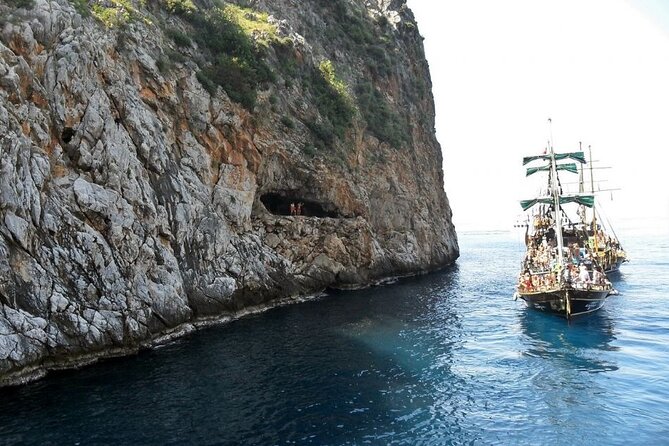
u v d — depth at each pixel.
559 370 21.12
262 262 36.59
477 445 14.46
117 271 23.06
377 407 17.25
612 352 23.64
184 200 29.16
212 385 19.14
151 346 24.33
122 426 15.32
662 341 25.53
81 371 20.34
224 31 39.16
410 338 27.02
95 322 21.50
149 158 27.27
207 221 31.12
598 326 29.38
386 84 64.44
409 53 74.94
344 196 46.84
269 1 52.94
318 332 28.19
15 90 20.98
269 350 24.31
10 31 22.33
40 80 23.17
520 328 29.30
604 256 56.03
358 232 47.41
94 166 23.88
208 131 34.00
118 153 24.88
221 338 26.59
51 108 23.12
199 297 29.55
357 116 52.38
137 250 24.56
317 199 44.56
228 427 15.48
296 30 54.00
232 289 31.97
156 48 31.97
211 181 33.81
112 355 22.22
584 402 17.50
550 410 16.89
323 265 43.78
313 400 17.80
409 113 68.12
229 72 37.06
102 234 23.20
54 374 19.73
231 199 34.62
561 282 32.22
